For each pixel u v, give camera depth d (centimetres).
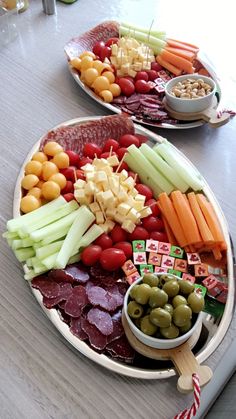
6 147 114
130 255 90
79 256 90
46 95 130
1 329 80
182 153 110
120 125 112
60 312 80
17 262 90
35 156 102
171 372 73
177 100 118
